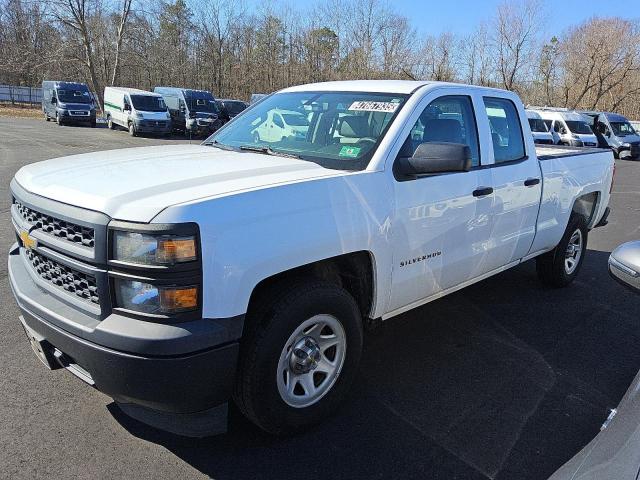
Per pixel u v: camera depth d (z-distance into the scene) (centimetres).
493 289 558
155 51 5209
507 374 377
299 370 288
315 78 4634
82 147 1908
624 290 569
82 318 249
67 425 298
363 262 319
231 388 256
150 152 357
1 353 372
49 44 4953
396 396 343
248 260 247
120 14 4631
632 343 436
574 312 500
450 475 271
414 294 355
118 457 274
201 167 300
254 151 364
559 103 4803
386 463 278
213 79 5316
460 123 387
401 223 325
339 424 310
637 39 4381
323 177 290
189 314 236
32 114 4069
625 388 364
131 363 230
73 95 3125
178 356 232
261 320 266
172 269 229
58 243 258
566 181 507
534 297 537
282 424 284
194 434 264
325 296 284
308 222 272
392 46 4403
